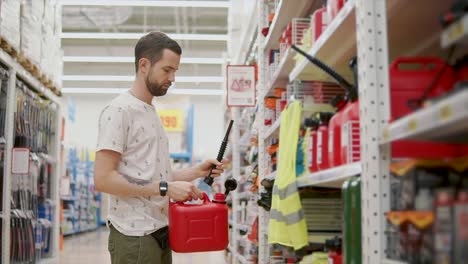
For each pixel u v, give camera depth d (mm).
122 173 2570
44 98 5719
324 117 2281
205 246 2572
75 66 17344
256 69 5273
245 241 5625
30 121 5023
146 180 2592
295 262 2990
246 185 5855
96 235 14523
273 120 4344
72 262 7648
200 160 19234
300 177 2469
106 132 2514
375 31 1679
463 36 1097
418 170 1371
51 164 5977
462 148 1539
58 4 5867
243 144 6340
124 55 16391
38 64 4957
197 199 2654
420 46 2227
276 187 2602
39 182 5543
